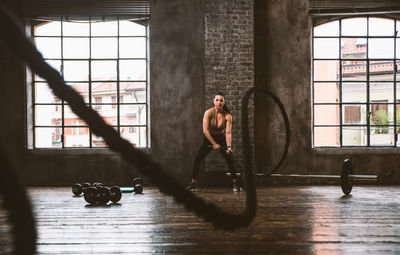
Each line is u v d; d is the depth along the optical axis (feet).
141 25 20.10
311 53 19.92
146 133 19.89
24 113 19.25
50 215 10.44
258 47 19.70
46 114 19.61
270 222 9.25
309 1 19.84
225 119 16.17
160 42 19.53
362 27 20.25
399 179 19.51
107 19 19.84
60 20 19.69
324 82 20.11
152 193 15.83
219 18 19.04
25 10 19.40
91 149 19.33
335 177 14.93
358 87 20.17
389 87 20.17
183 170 19.21
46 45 19.90
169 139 19.31
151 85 19.48
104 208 11.68
